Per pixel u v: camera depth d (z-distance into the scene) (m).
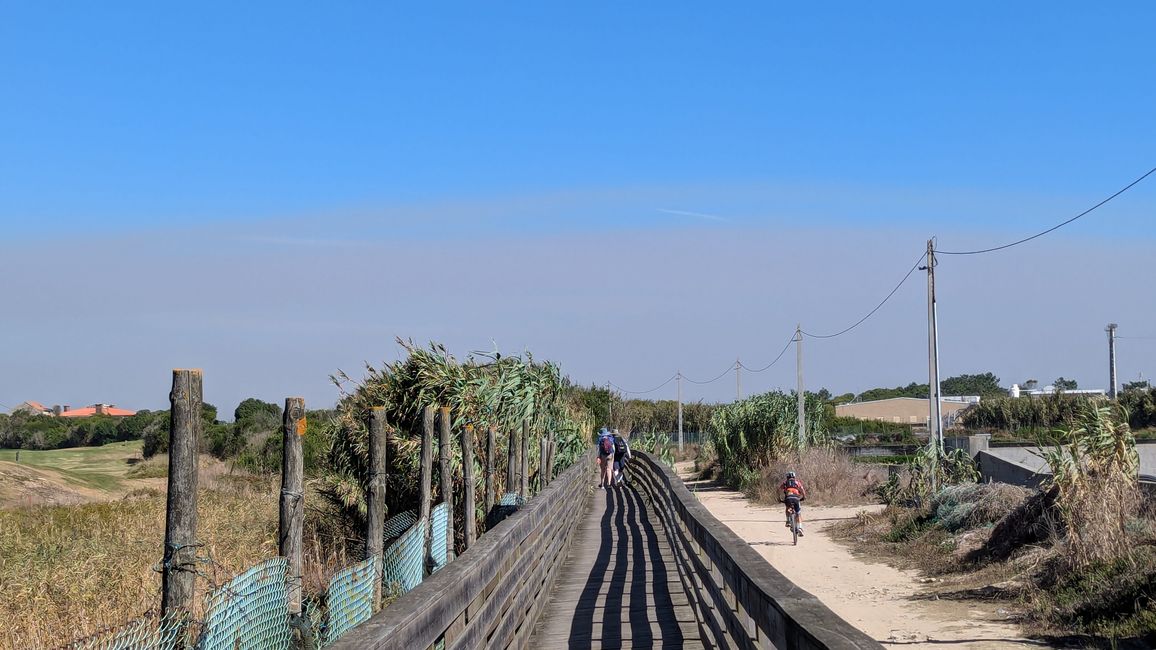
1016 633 12.15
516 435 18.80
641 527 20.48
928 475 26.47
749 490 37.41
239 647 5.79
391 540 17.95
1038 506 16.92
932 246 30.08
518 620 9.16
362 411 20.69
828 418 54.44
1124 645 10.70
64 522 22.33
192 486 6.07
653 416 82.44
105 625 9.98
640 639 9.84
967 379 135.38
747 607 5.70
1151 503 15.63
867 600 15.67
